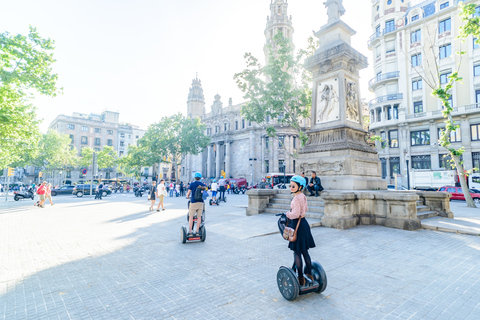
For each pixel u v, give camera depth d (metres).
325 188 11.48
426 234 7.61
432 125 33.44
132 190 57.19
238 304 3.42
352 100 12.47
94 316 3.14
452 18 32.47
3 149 19.36
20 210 15.44
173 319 3.05
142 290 3.90
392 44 38.38
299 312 3.18
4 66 13.88
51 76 15.34
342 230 8.13
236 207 16.75
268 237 7.41
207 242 6.92
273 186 39.97
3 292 3.84
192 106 70.44
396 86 37.38
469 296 3.60
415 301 3.46
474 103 30.14
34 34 14.66
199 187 6.91
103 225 9.74
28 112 17.84
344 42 12.28
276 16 51.75
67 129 65.94
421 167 34.31
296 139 50.59
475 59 30.61
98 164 57.53
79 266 5.02
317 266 3.65
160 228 9.09
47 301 3.55
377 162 12.54
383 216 8.91
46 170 57.81
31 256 5.70
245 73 21.20
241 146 56.06
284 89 20.50
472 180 27.86
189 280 4.27
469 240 6.88
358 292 3.74
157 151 45.34
